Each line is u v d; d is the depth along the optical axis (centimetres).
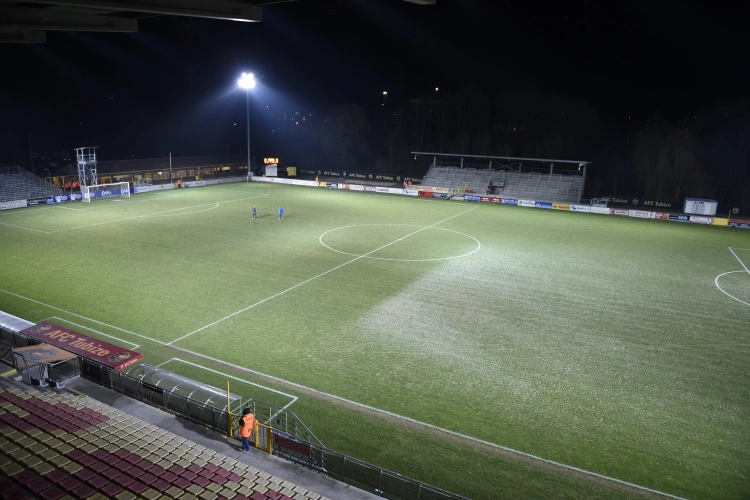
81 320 2492
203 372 2022
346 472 1447
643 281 3341
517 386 1972
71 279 3091
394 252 3919
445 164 9981
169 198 6294
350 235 4469
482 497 1375
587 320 2652
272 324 2512
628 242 4488
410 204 6319
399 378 2014
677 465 1531
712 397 1923
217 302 2784
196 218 5050
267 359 2147
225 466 1394
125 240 4078
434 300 2895
